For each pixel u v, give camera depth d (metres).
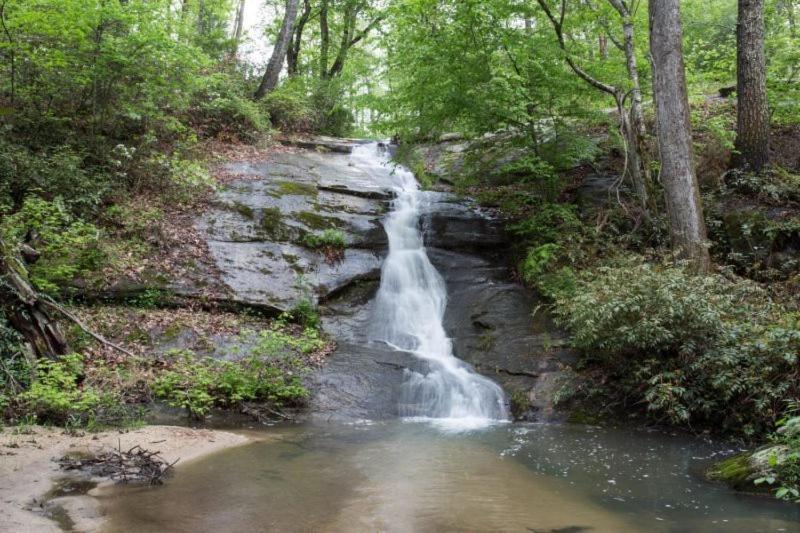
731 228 11.41
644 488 5.79
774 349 7.37
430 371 9.80
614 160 14.80
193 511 4.79
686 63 16.44
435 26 12.59
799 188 11.75
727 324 7.98
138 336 9.31
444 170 17.41
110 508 4.74
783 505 5.33
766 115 12.66
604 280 9.05
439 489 5.62
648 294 8.29
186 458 6.28
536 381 9.37
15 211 10.48
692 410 7.96
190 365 8.86
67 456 5.88
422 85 12.57
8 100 12.34
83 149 12.14
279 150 18.03
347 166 17.50
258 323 10.41
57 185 10.93
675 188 10.38
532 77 12.38
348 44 25.31
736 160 12.84
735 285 8.78
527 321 10.88
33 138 11.99
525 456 6.84
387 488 5.61
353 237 13.02
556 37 13.33
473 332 10.98
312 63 26.44
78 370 7.87
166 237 11.41
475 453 6.93
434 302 12.13
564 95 12.93
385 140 21.03
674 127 10.41
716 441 7.55
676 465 6.56
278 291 11.08
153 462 5.84
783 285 10.01
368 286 12.12
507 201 14.23
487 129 12.93
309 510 4.94
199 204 12.72
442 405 9.03
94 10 11.34
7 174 10.45
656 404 7.83
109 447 6.28
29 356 7.60
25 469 5.43
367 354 10.19
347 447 7.05
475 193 15.83
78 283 9.91
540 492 5.62
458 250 13.55
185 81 13.60
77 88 12.76
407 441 7.41
